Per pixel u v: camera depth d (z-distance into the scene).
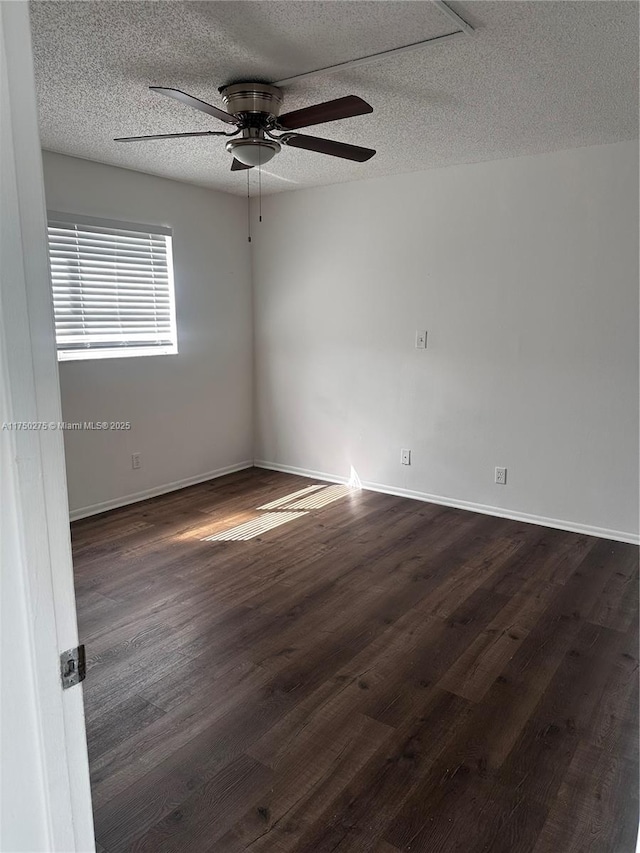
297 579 3.05
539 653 2.38
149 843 1.53
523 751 1.85
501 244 3.67
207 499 4.34
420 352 4.12
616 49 2.08
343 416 4.61
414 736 1.92
